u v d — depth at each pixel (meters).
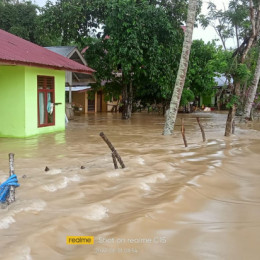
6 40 13.88
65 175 7.26
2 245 4.13
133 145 11.80
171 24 20.42
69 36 22.05
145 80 23.02
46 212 5.23
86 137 13.84
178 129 17.48
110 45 19.95
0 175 7.33
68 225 4.80
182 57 14.30
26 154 10.02
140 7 19.80
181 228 4.86
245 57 14.04
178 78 14.57
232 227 4.96
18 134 13.64
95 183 6.79
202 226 4.96
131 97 23.80
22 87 13.41
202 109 36.44
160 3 21.09
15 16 28.97
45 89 14.95
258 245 4.42
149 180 7.03
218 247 4.34
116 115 27.52
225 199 6.23
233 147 11.53
